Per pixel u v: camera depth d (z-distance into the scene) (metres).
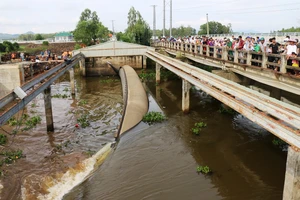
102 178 10.63
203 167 11.02
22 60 30.25
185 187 9.91
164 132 14.88
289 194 7.01
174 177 10.55
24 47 58.47
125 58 38.88
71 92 26.78
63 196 9.76
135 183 10.20
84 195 9.73
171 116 17.53
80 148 14.30
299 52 12.27
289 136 7.19
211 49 21.02
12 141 15.12
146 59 39.47
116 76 37.84
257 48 14.52
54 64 24.83
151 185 10.07
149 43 56.66
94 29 54.00
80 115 20.20
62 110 21.64
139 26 56.19
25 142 15.24
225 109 17.59
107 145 14.04
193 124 15.83
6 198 9.79
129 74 30.78
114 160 11.92
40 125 18.02
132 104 18.84
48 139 15.64
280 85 12.27
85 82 33.94
